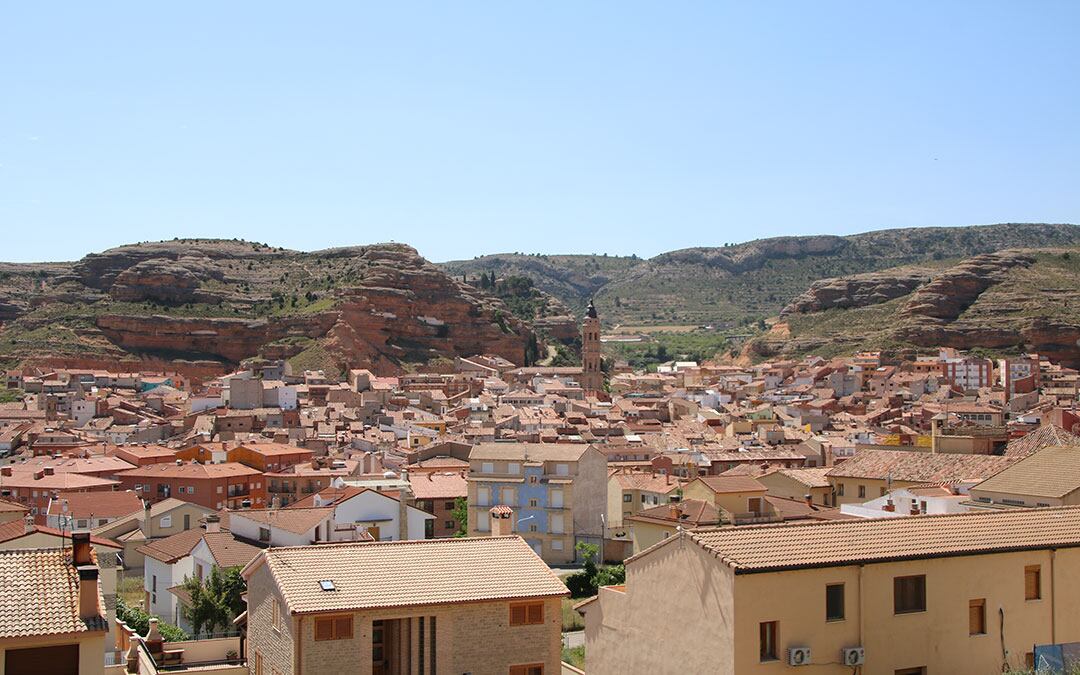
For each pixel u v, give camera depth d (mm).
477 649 56250
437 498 154625
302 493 186375
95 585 45375
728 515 102625
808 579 48469
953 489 95250
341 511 115375
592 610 58250
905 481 108750
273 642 56719
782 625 47844
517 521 145000
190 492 180250
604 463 146250
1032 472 76812
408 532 120312
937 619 50469
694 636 49844
